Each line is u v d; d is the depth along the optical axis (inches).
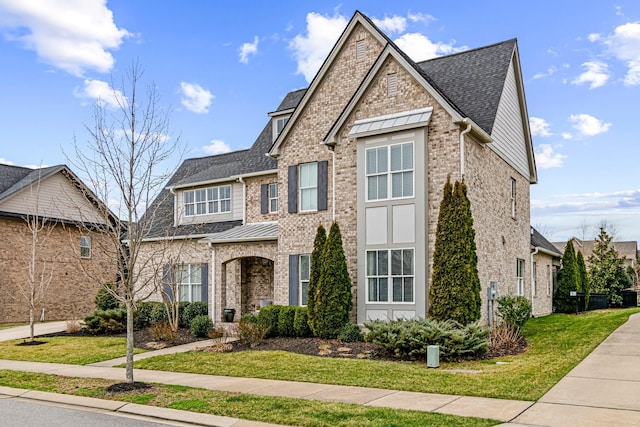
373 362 543.5
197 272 1040.2
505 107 845.2
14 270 1133.1
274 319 741.9
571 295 1079.6
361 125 738.8
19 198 1142.3
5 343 789.2
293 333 728.3
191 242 1048.2
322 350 627.8
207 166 1241.4
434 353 519.8
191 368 556.1
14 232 1138.7
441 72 875.4
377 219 709.3
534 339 662.5
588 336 629.3
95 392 449.4
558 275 1135.0
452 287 621.3
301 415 350.6
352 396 404.8
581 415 333.7
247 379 489.1
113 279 1259.8
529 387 410.6
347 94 796.6
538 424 316.8
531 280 983.6
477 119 753.0
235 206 1064.8
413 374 477.7
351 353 609.9
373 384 444.5
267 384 462.0
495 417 333.1
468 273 619.2
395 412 348.5
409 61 716.0
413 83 709.9
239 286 973.8
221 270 901.8
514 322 687.1
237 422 348.5
